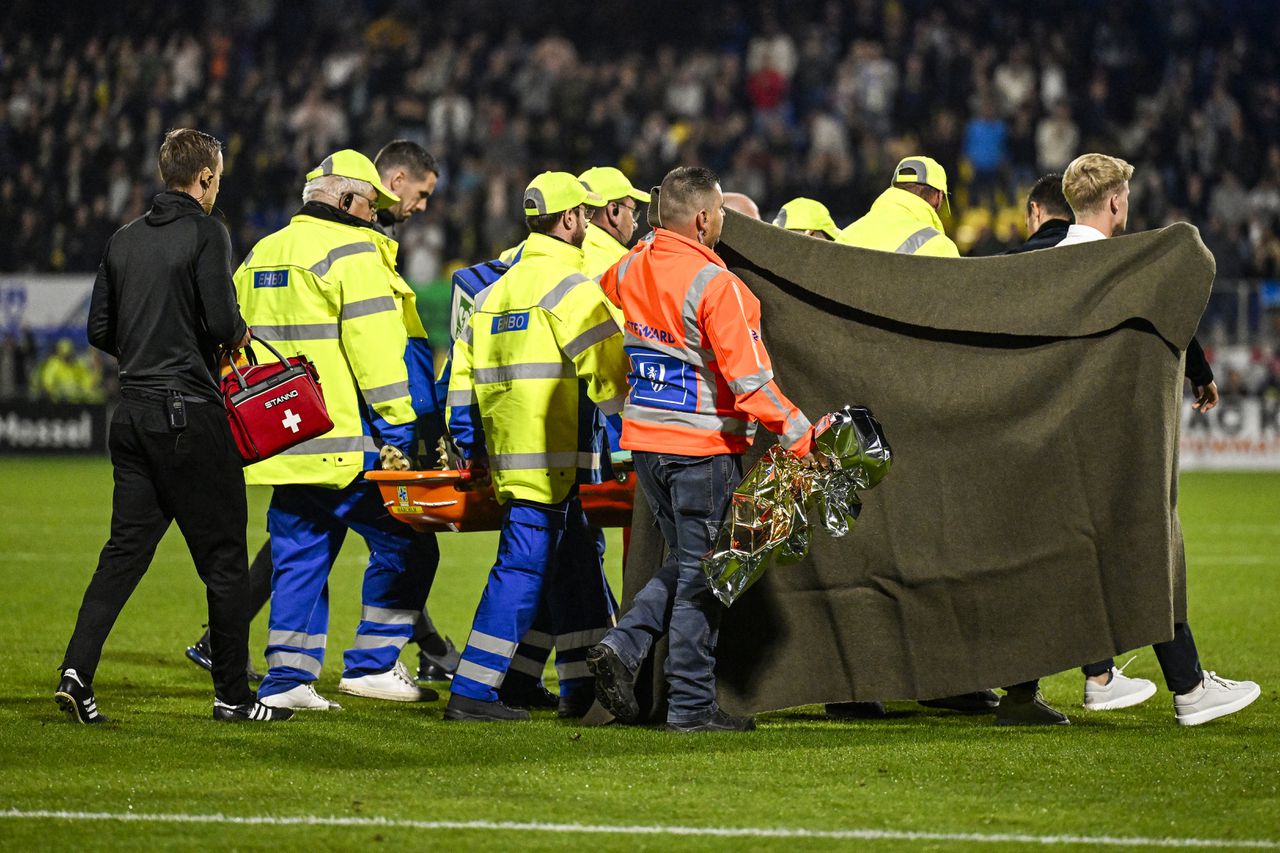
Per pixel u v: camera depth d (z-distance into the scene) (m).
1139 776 14.65
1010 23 86.56
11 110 83.69
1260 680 21.12
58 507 48.06
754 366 15.91
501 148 79.56
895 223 20.50
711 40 87.88
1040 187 19.88
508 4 89.81
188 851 12.04
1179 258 16.91
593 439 18.50
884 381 17.53
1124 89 84.69
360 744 16.14
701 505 16.59
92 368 73.19
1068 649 17.19
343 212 19.30
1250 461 67.88
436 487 18.44
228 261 16.86
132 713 18.03
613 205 21.11
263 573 21.62
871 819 13.03
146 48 85.00
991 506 17.38
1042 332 17.12
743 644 17.88
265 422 17.38
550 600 18.78
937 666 17.53
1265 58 87.12
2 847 12.09
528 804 13.50
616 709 16.70
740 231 17.58
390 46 86.88
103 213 78.94
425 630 21.95
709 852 12.09
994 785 14.27
